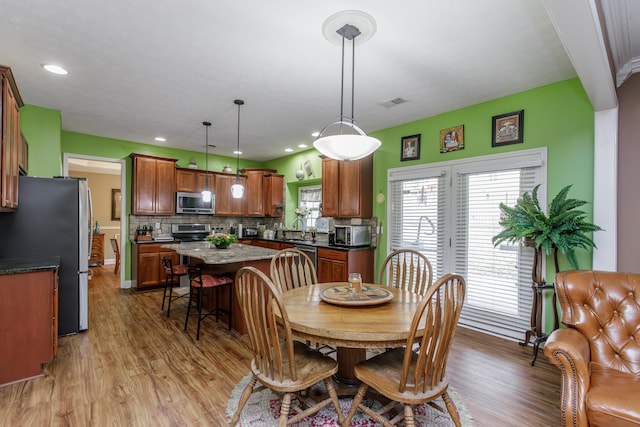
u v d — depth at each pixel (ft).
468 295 11.41
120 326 11.32
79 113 12.55
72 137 15.47
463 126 11.61
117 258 21.44
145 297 15.31
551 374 8.05
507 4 6.06
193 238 19.35
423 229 12.91
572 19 4.83
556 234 8.04
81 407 6.52
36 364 7.79
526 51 7.76
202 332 10.84
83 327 10.66
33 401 6.72
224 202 20.26
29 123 11.60
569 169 9.16
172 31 7.04
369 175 14.94
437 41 7.34
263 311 5.23
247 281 5.56
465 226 11.51
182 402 6.73
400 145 13.74
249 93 10.48
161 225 18.72
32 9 6.30
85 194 10.73
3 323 7.47
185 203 18.54
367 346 5.21
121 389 7.22
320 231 18.63
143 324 11.56
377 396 6.50
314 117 12.91
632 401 4.61
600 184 8.39
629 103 8.23
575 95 9.08
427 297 4.73
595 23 4.87
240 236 20.95
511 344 9.93
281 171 21.71
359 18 6.51
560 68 8.60
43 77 9.34
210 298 12.75
